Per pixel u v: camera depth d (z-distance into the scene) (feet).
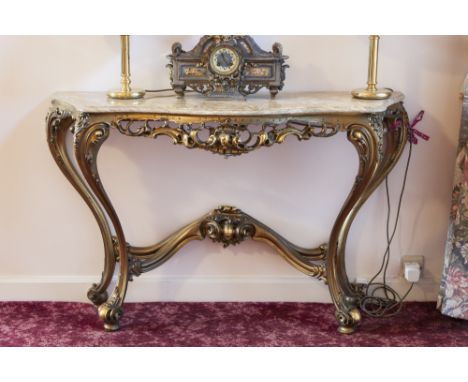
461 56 8.58
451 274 8.63
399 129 8.36
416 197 9.08
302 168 8.96
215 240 8.88
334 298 8.55
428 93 8.71
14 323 8.78
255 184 9.04
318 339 8.38
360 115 7.49
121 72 8.15
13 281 9.32
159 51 8.62
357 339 8.38
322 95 8.30
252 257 9.29
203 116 7.36
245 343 8.27
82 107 7.52
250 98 8.05
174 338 8.40
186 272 9.35
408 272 9.08
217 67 7.87
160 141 8.90
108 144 8.90
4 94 8.73
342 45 8.57
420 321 8.84
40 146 8.92
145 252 9.02
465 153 8.39
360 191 7.91
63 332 8.55
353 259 9.30
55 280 9.35
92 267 9.37
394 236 9.22
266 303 9.32
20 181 9.04
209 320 8.87
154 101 7.84
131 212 9.15
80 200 9.12
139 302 9.37
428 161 8.95
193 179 9.03
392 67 8.64
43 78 8.69
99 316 8.53
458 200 8.55
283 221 9.17
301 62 8.63
